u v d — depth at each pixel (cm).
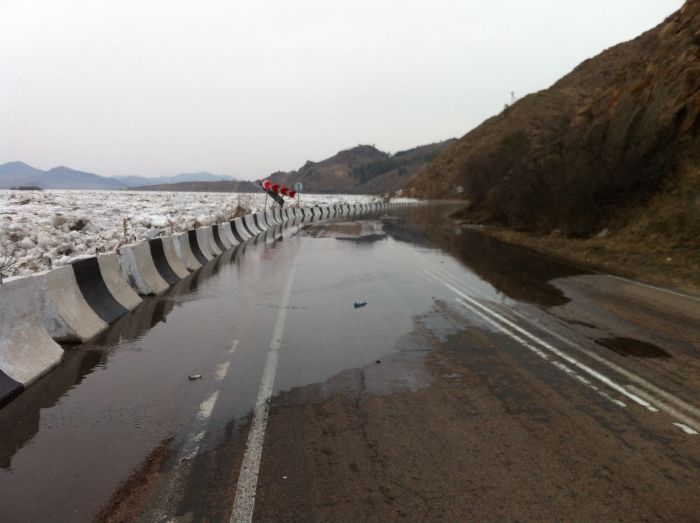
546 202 2439
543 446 435
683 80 1947
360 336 767
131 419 487
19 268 1134
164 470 397
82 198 4616
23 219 1909
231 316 885
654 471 396
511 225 2747
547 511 345
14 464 406
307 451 426
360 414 498
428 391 557
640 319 877
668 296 1069
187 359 661
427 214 4912
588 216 2086
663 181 1816
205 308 945
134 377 597
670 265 1397
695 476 389
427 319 871
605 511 346
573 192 2138
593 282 1230
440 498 361
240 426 472
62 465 404
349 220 3891
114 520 337
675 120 1894
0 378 538
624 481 382
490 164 3994
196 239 1523
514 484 378
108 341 738
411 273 1355
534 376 604
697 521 336
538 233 2366
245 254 1734
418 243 2141
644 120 2056
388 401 530
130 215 2697
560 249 1888
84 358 663
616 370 625
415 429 466
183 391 555
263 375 604
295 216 4003
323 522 334
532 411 506
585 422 482
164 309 936
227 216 2812
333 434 456
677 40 2270
